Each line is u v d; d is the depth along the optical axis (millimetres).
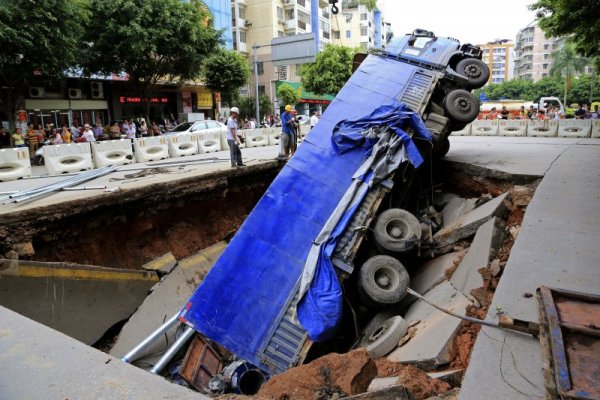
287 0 46719
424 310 6770
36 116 21875
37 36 14930
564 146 13711
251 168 11625
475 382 3172
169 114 30438
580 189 7461
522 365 3320
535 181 8602
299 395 3342
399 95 9922
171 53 21250
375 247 8086
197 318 6953
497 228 6965
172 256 9180
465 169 10258
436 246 8391
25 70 15859
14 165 11281
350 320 7938
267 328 6883
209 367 7027
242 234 7637
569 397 2422
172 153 15633
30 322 3482
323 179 8461
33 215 7027
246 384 6613
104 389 2545
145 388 2561
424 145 9625
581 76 74000
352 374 3455
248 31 45594
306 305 6766
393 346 6168
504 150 12781
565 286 4238
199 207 10336
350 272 7309
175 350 6887
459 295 6160
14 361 2869
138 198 8711
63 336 3248
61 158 12250
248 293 7168
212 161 13203
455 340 4820
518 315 3861
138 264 8711
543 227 5816
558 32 12891
